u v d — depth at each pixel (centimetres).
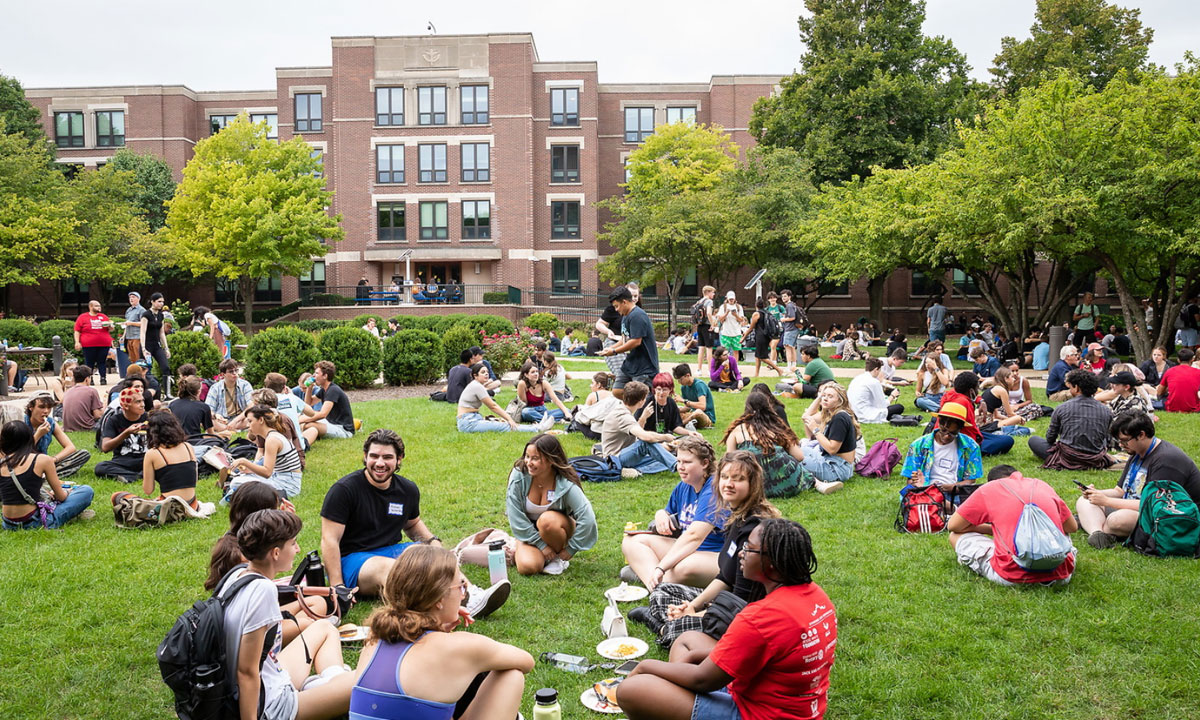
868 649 502
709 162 4241
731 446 837
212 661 362
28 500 728
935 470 744
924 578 612
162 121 4828
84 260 3862
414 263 4659
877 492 848
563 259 4672
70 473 910
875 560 652
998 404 1137
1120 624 523
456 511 802
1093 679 462
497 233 4525
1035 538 570
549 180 4650
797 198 3559
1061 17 3419
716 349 1586
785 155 3669
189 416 978
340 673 423
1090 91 1977
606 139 4838
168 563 650
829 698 449
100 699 449
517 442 1124
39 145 3988
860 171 3747
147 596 584
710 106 4797
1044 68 3344
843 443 889
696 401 1181
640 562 597
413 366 1778
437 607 358
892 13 3706
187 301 4928
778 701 361
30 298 4731
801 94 3772
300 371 1669
